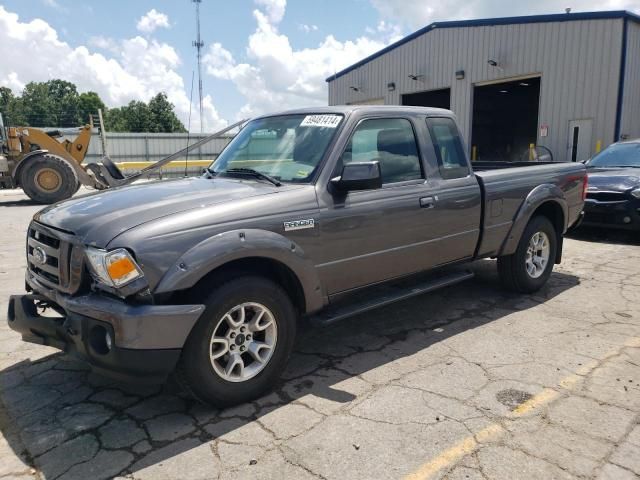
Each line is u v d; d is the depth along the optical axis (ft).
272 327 11.08
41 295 11.10
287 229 11.10
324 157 12.26
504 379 11.88
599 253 24.86
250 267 11.12
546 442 9.39
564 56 54.19
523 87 82.99
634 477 8.43
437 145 14.99
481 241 15.99
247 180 12.66
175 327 9.45
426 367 12.59
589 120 52.95
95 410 10.74
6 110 275.80
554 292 18.60
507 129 97.66
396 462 8.87
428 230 14.21
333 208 11.99
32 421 10.34
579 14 52.24
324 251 11.87
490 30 60.75
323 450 9.23
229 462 8.93
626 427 9.85
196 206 10.48
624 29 49.55
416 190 13.92
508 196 16.56
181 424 10.16
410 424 10.03
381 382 11.83
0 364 12.96
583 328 15.03
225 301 10.14
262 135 14.06
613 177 27.81
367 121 13.23
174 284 9.44
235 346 10.62
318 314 12.39
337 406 10.75
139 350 9.23
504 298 17.97
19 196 58.85
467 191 15.26
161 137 104.99
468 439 9.50
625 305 17.08
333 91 88.28
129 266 9.27
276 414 10.47
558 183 18.43
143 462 8.96
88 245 9.79
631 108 52.95
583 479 8.39
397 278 13.88
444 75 66.90
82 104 298.97
